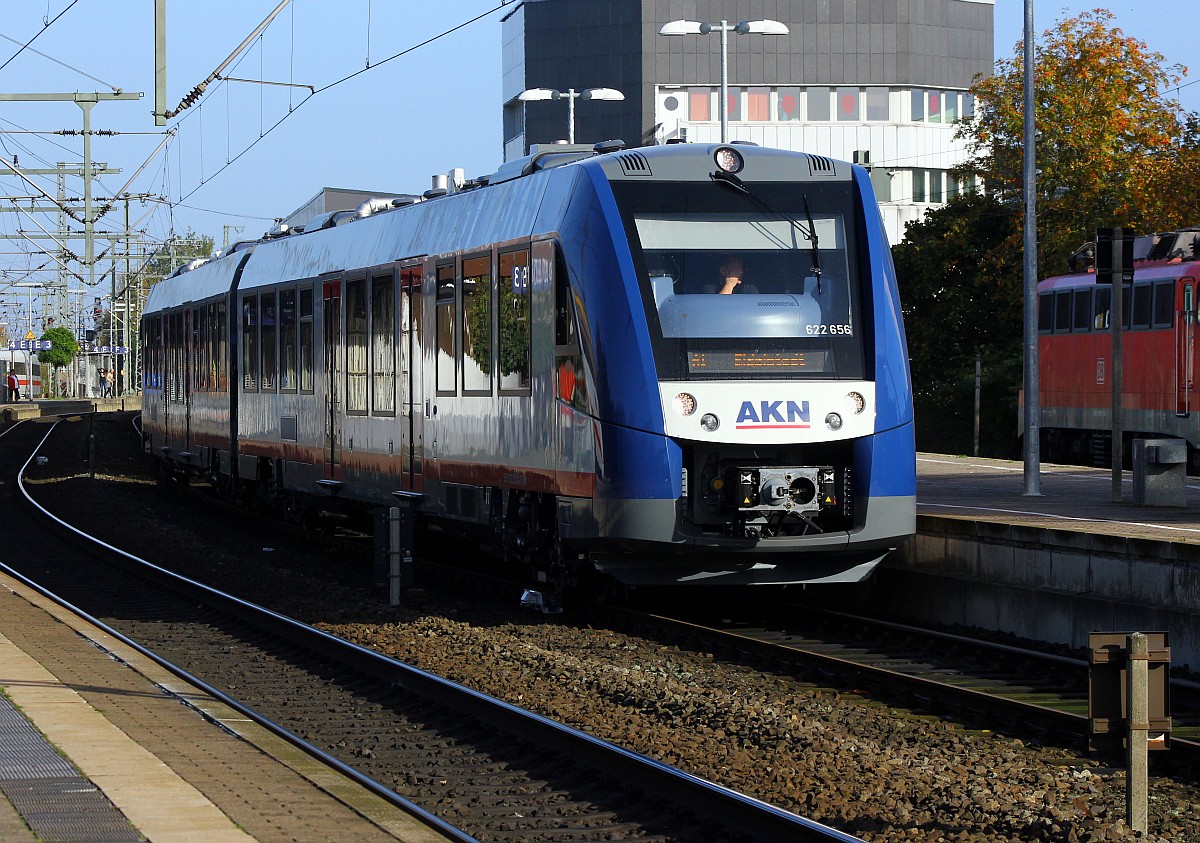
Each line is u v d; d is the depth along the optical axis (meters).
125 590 19.19
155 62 24.62
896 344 14.54
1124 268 19.94
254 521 27.80
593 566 15.57
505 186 16.56
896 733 10.48
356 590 18.52
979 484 24.05
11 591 17.67
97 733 9.20
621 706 11.31
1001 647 13.25
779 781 8.70
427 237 18.31
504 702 10.62
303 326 22.77
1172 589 12.96
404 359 18.88
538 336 15.22
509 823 8.10
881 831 7.68
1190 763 9.36
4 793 7.62
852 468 14.33
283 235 25.42
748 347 14.14
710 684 12.38
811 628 15.40
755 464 14.20
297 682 12.71
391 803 8.03
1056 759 9.69
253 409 25.47
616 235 14.23
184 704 10.82
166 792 7.68
